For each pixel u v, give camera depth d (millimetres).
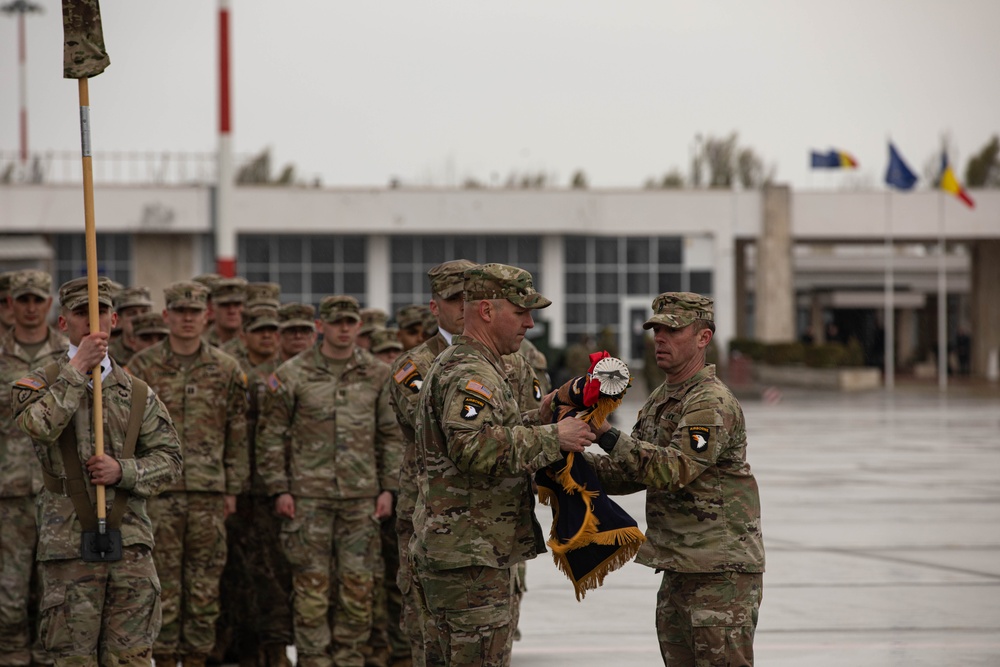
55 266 69875
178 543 12188
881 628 13992
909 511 23141
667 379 9266
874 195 75562
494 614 8281
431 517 8289
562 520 8383
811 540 19922
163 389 12391
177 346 12617
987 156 112375
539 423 8766
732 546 8812
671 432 9016
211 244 70875
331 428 12648
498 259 73875
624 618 14766
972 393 64812
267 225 70188
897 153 67375
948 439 38688
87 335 9484
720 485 8859
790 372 71500
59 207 68188
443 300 10562
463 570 8227
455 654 8266
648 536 9055
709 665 8766
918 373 84188
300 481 12523
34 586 12203
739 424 8883
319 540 12492
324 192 70500
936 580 16703
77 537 9367
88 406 9516
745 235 75375
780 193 75000
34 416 9180
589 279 74750
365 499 12648
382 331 14523
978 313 83312
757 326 75875
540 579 17375
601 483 9039
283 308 14156
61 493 9406
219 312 14516
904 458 32938
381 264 72750
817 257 93062
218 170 40250
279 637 12961
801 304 98688
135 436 9664
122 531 9445
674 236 75375
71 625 9305
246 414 13016
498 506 8281
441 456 8305
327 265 72688
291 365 12859
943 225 74625
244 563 13195
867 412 51906
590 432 8156
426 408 8359
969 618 14484
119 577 9430
